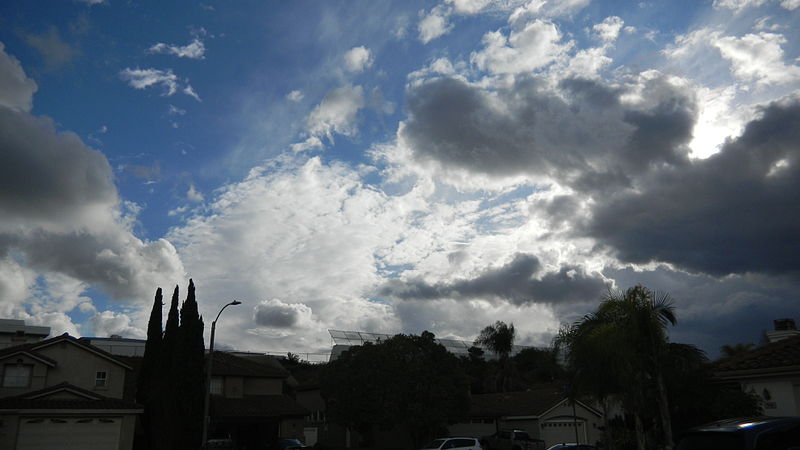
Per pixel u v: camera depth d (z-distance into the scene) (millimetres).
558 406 46531
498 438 45156
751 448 7820
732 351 58562
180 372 38562
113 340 57344
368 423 44188
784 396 14367
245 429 49562
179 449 37250
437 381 44406
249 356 66750
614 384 20031
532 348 87562
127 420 33438
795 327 30547
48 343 35500
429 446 34906
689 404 21188
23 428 30453
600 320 19750
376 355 44281
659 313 18141
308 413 48594
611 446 27500
